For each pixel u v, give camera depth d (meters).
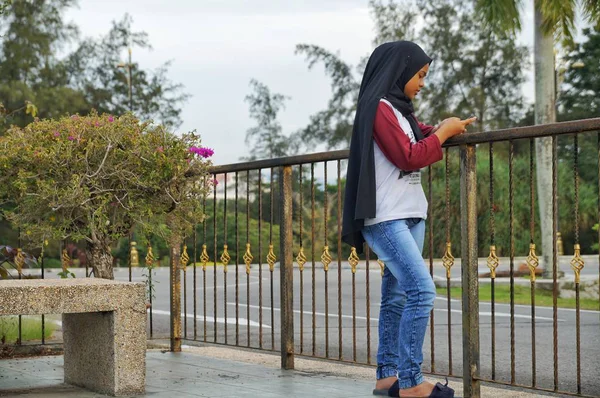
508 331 8.80
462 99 41.12
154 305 12.51
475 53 40.94
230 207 29.52
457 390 4.83
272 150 46.31
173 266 6.17
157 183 5.53
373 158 3.96
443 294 14.35
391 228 3.97
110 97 43.47
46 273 22.67
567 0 14.43
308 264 26.41
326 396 4.22
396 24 41.44
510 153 3.87
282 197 5.24
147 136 5.57
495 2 14.67
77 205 5.35
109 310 4.16
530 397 4.49
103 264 5.66
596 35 40.44
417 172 4.07
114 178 5.50
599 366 6.46
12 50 36.81
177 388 4.46
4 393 4.33
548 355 7.08
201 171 5.73
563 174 30.16
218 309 11.77
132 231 5.93
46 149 5.29
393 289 4.27
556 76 30.23
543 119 16.36
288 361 5.26
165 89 45.03
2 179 5.43
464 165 4.02
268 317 10.61
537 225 26.44
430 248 4.22
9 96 35.69
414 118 4.11
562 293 13.91
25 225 5.44
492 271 4.07
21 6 37.00
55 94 36.78
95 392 4.34
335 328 9.14
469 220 3.99
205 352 6.41
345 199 4.10
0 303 3.90
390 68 4.03
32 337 7.22
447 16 41.00
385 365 4.28
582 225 30.27
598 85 40.50
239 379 4.82
